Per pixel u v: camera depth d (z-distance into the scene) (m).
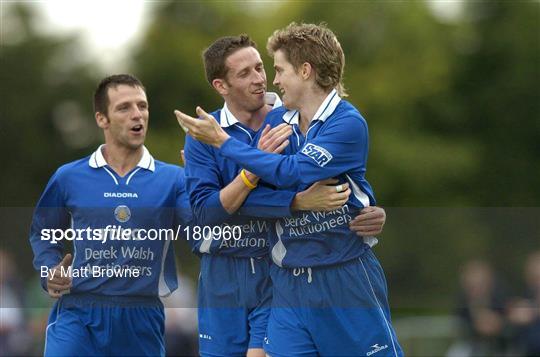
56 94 90.25
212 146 21.80
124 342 24.50
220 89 22.70
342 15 79.69
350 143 20.97
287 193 21.39
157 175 24.52
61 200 24.52
